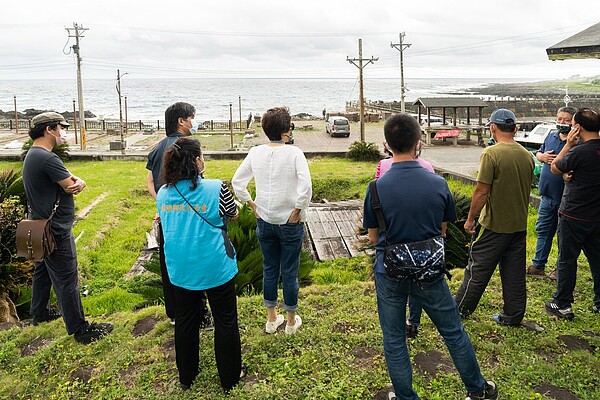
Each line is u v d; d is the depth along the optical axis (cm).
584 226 391
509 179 366
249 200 358
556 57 566
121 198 1362
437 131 2853
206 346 378
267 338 384
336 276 773
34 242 367
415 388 317
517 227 376
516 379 326
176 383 337
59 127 388
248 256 604
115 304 687
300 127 4319
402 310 276
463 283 409
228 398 316
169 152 305
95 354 382
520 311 393
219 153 2175
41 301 442
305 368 345
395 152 275
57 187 382
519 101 5206
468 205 734
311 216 1109
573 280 411
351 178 1656
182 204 303
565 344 375
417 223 264
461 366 278
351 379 329
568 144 394
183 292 315
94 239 1023
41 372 365
